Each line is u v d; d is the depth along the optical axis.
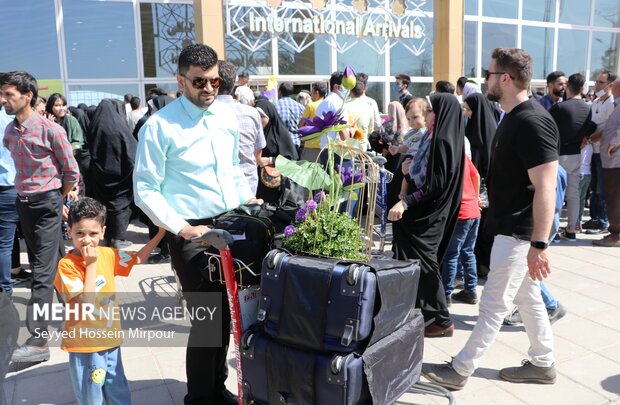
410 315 2.54
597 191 6.97
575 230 6.65
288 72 11.07
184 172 2.64
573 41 14.51
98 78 10.23
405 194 3.98
